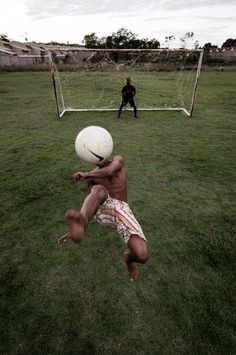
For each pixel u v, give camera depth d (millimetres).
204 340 2305
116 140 7641
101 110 11633
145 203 4457
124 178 2570
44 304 2648
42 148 6992
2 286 2867
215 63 40000
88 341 2303
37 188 4891
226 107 12477
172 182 5191
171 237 3627
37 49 58688
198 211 4246
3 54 43000
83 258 3254
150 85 19734
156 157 6430
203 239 3588
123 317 2500
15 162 6102
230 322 2463
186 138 7898
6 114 10914
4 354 2205
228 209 4316
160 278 2953
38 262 3201
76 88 18625
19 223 3938
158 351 2219
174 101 14016
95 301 2668
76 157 6352
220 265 3148
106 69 23812
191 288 2824
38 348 2256
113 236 3635
